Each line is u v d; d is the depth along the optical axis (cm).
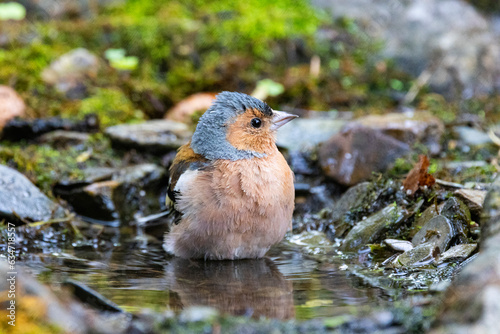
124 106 1415
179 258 886
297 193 1134
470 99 1496
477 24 1641
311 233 995
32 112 1334
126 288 710
